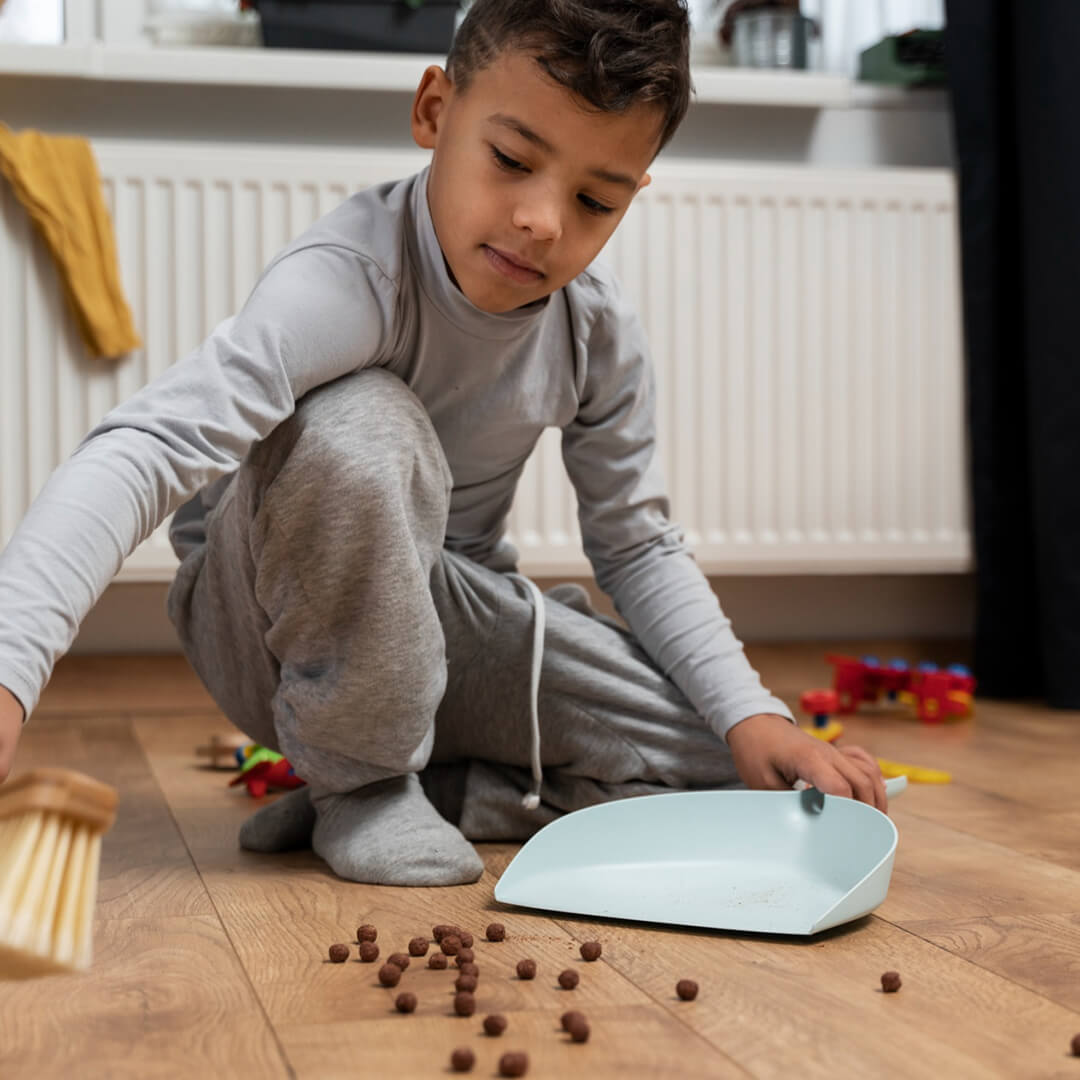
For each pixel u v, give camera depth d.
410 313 1.01
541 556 2.07
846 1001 0.72
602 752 1.13
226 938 0.82
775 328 2.13
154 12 2.12
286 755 1.02
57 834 0.50
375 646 0.94
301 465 0.93
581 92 0.86
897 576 2.33
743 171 2.11
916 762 1.52
